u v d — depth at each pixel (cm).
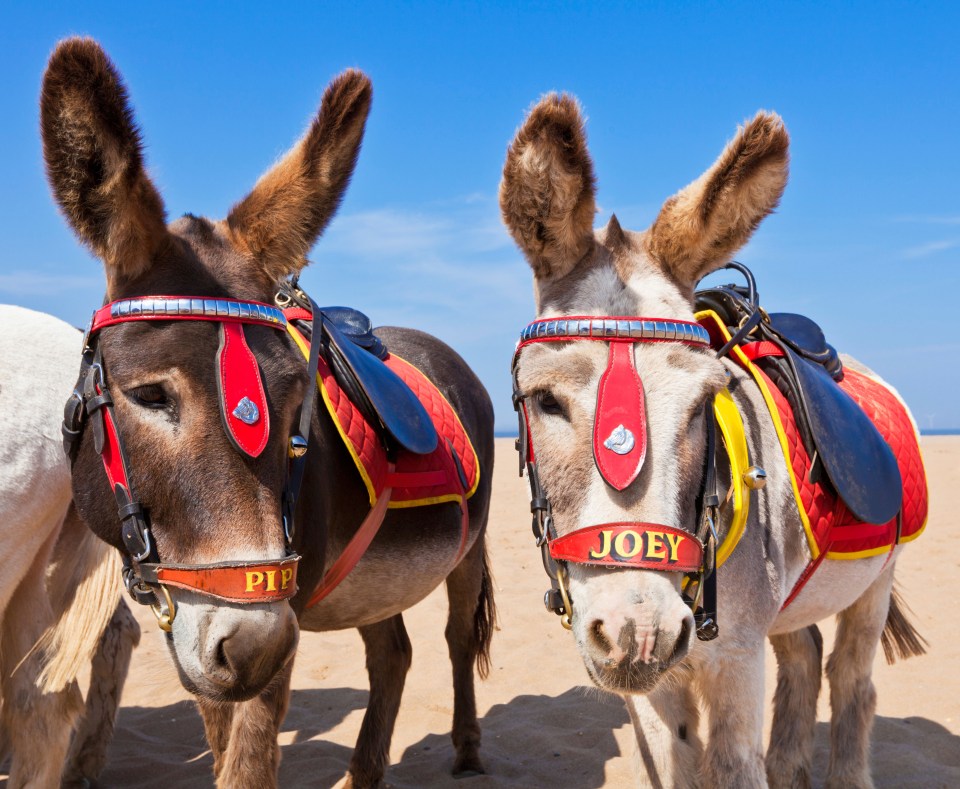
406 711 494
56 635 283
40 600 291
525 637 610
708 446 240
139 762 427
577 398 228
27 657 284
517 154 242
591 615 215
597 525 216
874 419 335
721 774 254
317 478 279
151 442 220
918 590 689
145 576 220
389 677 396
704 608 236
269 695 265
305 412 241
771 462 274
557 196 241
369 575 327
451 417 383
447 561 360
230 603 211
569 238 247
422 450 319
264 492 219
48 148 225
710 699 259
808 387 284
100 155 227
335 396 304
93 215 232
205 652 212
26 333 284
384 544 326
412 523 335
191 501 215
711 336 303
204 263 241
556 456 230
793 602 297
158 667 296
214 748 293
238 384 218
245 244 254
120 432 225
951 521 977
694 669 257
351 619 339
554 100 238
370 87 262
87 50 221
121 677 406
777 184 245
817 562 282
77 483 241
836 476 271
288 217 255
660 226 253
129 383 222
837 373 341
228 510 214
